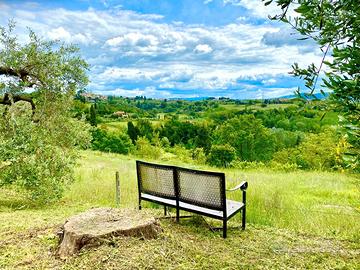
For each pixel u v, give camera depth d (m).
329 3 1.52
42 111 9.17
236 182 9.73
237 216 6.37
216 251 4.45
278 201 7.29
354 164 1.65
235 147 44.06
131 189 8.86
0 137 8.26
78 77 9.48
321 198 9.32
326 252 4.62
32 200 8.25
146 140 46.22
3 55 8.63
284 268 4.01
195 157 43.59
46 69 9.10
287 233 5.54
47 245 4.48
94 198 8.30
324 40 1.56
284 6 1.60
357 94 1.47
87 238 4.05
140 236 4.35
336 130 1.63
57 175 8.66
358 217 6.41
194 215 6.16
